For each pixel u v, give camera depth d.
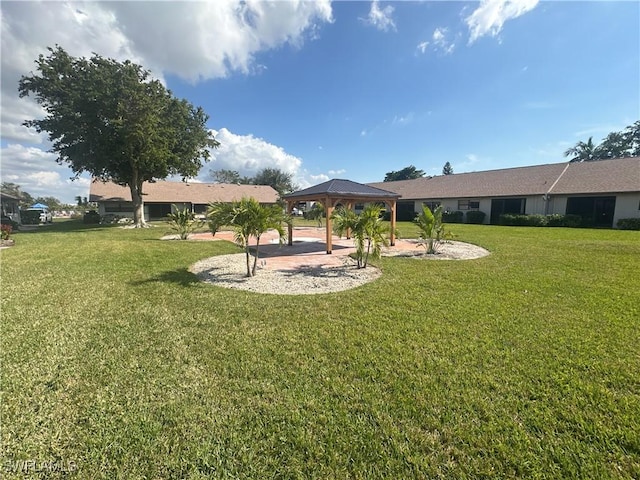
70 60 19.92
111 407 2.49
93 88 19.17
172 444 2.11
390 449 2.07
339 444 2.11
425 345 3.56
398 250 11.13
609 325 4.05
